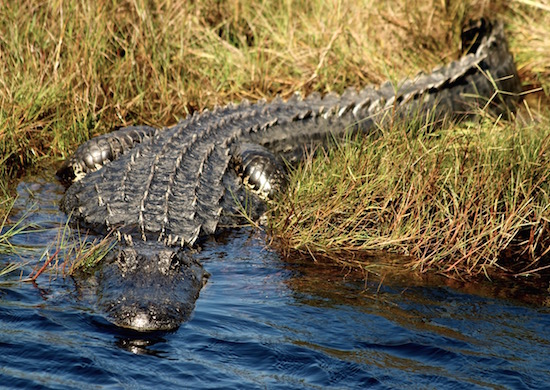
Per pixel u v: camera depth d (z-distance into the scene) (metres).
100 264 13.75
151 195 15.66
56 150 19.38
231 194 16.92
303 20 24.59
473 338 11.59
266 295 12.88
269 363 10.70
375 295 13.03
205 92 22.16
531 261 14.63
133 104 21.05
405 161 15.88
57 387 9.83
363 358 10.91
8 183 17.64
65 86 19.97
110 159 18.19
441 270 14.14
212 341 11.21
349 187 15.68
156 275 12.59
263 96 22.66
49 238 14.84
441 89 21.09
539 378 10.48
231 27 24.84
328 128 20.22
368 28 24.45
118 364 10.46
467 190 15.22
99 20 21.55
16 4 21.05
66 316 11.72
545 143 16.34
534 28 25.05
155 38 22.06
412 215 14.95
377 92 21.30
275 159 18.00
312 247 14.94
